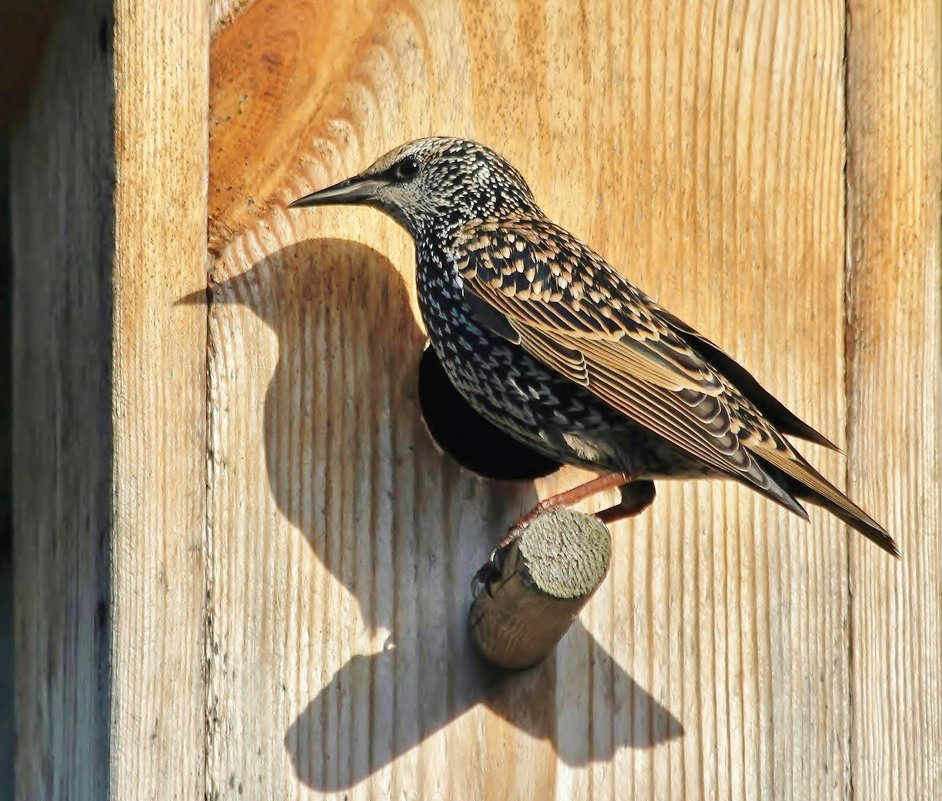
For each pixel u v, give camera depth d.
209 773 7.18
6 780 9.93
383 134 7.79
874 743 8.33
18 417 8.75
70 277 8.00
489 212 7.79
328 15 7.73
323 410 7.52
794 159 8.48
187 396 7.28
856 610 8.34
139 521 7.15
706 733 7.98
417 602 7.56
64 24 8.12
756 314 8.34
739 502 8.19
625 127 8.23
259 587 7.32
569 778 7.73
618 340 7.61
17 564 8.68
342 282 7.64
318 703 7.36
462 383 7.88
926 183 8.82
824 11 8.60
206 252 7.38
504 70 8.05
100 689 7.28
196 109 7.38
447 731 7.54
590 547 6.96
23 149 8.84
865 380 8.52
